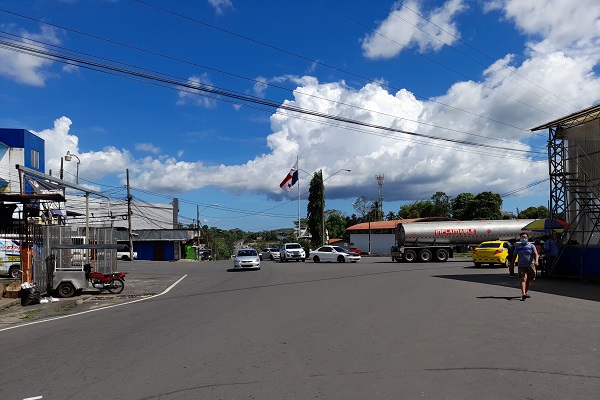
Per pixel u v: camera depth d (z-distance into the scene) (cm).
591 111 1786
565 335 825
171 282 2405
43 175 1853
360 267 3039
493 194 6969
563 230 2000
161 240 6612
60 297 1758
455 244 3769
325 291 1625
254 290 1758
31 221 1842
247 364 691
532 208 7625
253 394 558
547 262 1986
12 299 1584
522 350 725
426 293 1483
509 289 1559
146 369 681
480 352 720
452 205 7644
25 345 891
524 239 1312
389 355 718
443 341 800
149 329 1009
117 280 1917
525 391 541
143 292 1928
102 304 1580
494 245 2862
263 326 990
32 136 3597
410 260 3738
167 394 568
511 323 945
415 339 821
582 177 1955
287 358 719
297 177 5159
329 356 724
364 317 1060
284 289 1745
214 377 631
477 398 523
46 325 1144
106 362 730
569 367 630
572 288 1589
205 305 1383
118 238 6309
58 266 1864
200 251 8088
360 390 561
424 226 3753
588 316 1014
